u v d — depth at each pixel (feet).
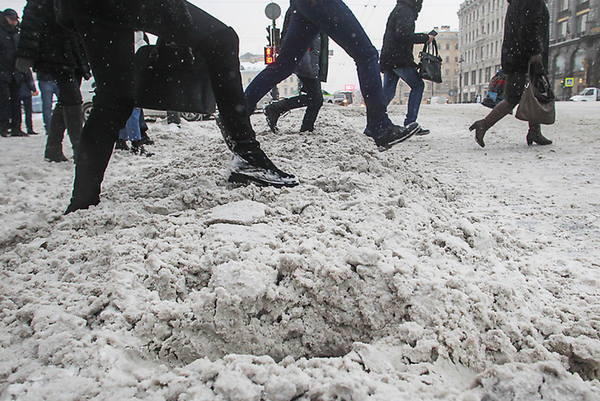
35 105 73.15
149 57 9.32
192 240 7.06
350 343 5.86
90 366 4.62
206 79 9.72
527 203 12.16
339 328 5.91
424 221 8.15
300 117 30.07
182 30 8.80
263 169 9.68
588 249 8.71
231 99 9.38
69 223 8.15
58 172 17.43
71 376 4.50
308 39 14.71
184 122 36.29
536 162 18.53
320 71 17.07
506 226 10.00
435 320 5.44
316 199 8.68
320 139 14.12
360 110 59.62
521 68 21.99
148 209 8.54
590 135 27.22
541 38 21.29
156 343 5.26
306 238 7.00
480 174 16.38
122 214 8.15
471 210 11.50
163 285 6.02
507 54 22.12
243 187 9.16
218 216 7.81
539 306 6.14
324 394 4.27
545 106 22.53
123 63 8.91
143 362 5.08
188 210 8.37
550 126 33.22
